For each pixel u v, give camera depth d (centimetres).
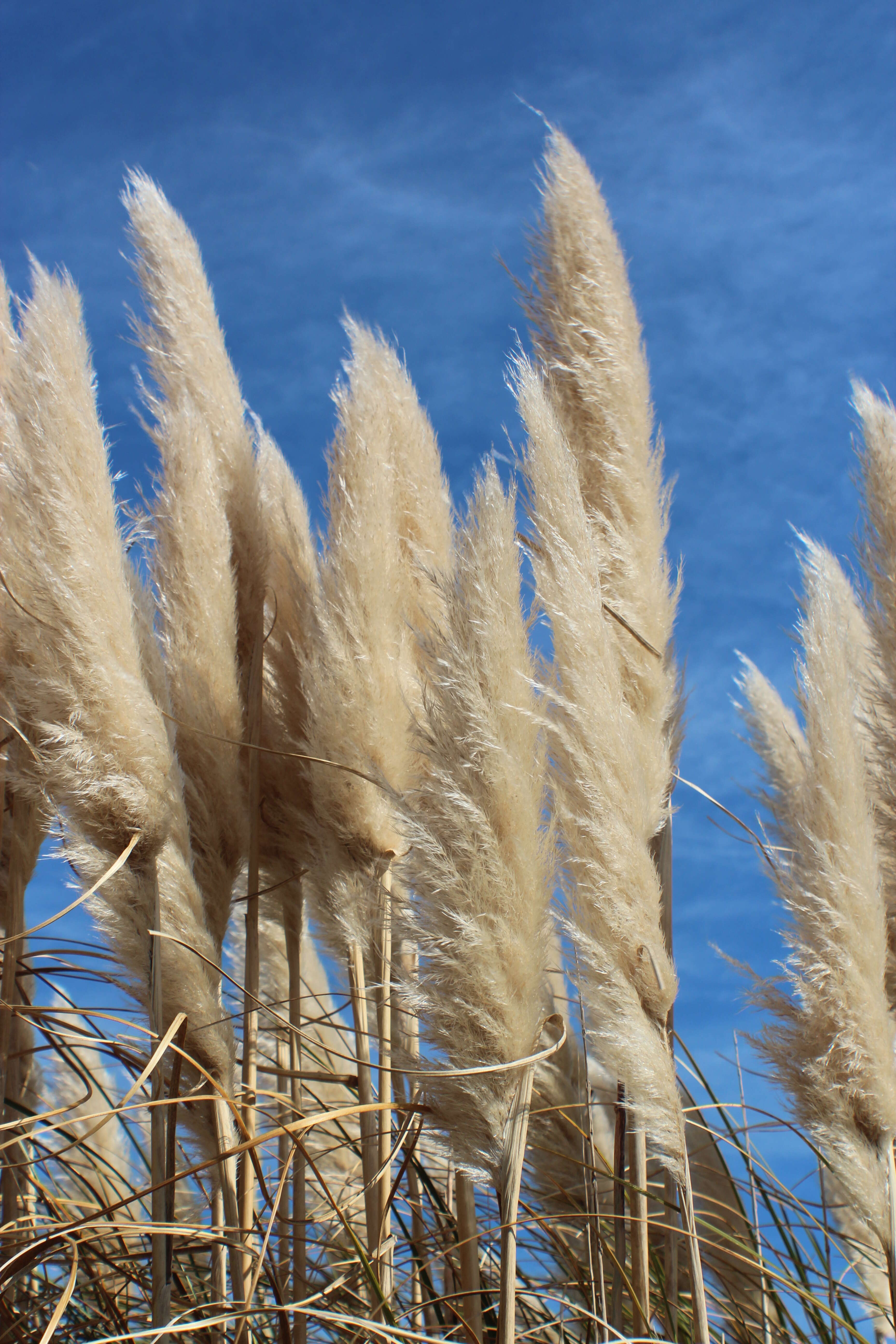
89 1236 224
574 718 221
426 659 234
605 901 220
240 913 258
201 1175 233
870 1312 262
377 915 235
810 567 235
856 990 226
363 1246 240
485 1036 212
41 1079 259
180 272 258
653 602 239
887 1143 226
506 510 216
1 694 233
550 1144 251
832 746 231
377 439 246
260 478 267
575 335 243
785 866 234
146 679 231
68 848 220
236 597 253
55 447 220
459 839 212
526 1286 254
